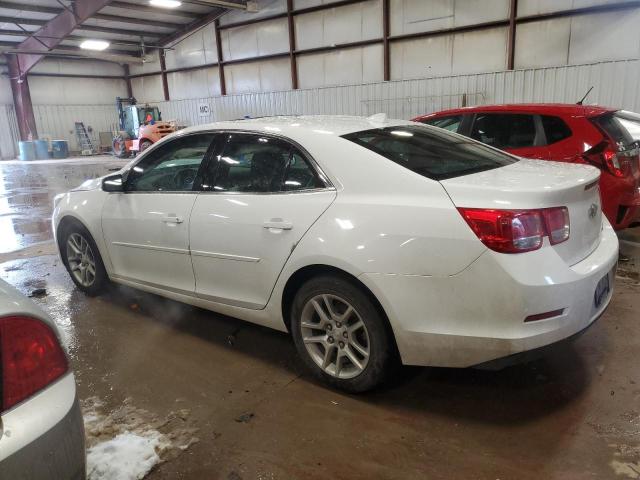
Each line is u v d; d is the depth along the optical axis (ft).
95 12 55.26
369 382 8.00
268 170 9.05
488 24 42.78
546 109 15.51
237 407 8.25
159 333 11.21
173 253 10.52
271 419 7.88
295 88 57.47
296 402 8.31
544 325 6.73
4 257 18.31
